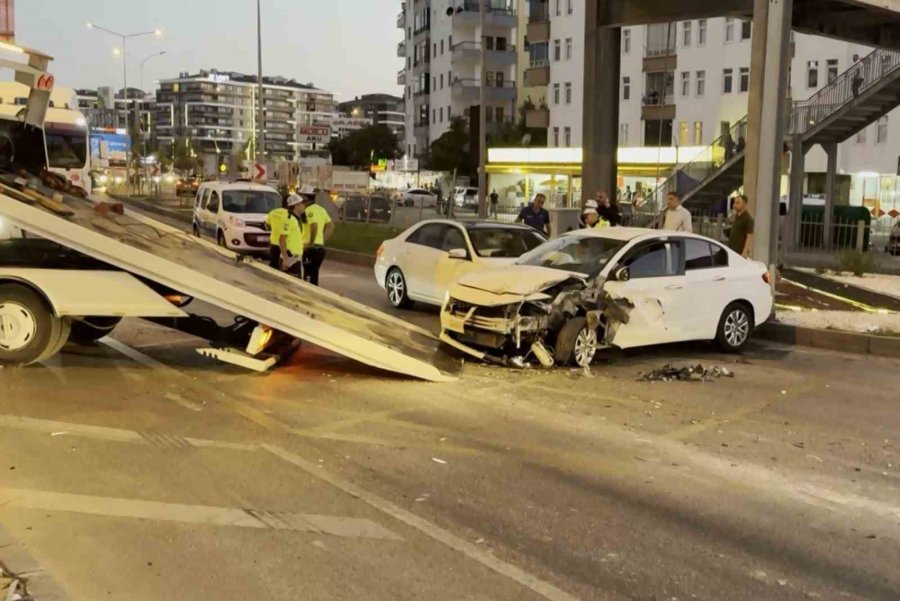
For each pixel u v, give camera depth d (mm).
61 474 5699
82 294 8180
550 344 9711
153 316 8484
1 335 8359
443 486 5773
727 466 6418
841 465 6523
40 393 7672
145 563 4461
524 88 74375
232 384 8359
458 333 9812
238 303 8359
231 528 4941
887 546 5031
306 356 9797
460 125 66562
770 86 12492
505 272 10047
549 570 4555
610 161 20734
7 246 8922
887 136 45000
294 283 10602
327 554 4648
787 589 4434
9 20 18484
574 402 8188
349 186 45250
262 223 20875
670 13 18953
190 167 105875
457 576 4438
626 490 5824
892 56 27344
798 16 20125
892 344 11430
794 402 8547
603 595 4285
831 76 49219
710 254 11188
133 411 7254
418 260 13828
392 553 4691
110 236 8523
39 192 9516
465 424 7285
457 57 73938
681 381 9359
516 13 75250
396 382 8703
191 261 9258
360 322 9648
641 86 59938
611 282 10102
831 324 12656
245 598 4125
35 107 10688
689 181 30938
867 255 20047
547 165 49125
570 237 11086
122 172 73688
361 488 5680
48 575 4191
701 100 56188
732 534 5133
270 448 6434
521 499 5586
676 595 4316
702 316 10898
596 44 20359
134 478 5688
